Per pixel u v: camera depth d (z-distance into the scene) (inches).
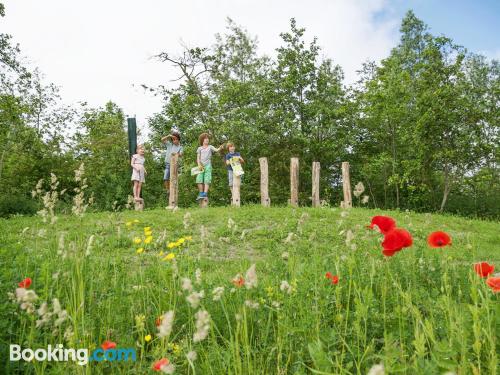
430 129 842.8
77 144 1031.0
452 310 103.5
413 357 85.1
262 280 161.9
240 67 993.5
